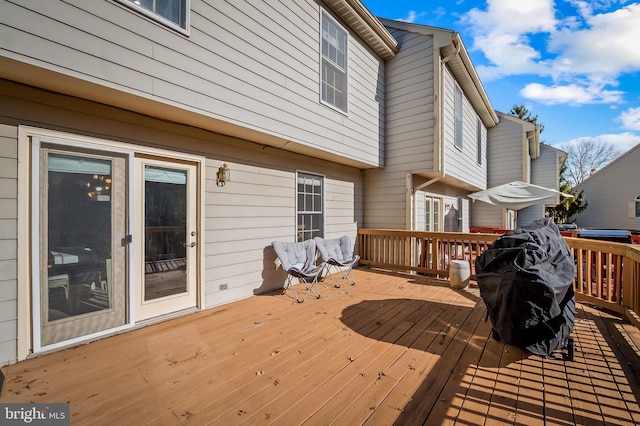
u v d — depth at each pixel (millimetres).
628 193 15727
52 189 2586
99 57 2367
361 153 5816
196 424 1700
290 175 5016
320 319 3426
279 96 4016
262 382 2135
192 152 3594
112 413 1790
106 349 2633
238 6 3453
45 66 2100
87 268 2779
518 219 12680
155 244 3312
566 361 2449
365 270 6336
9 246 2367
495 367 2348
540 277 2445
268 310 3734
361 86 5820
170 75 2820
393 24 6371
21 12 2006
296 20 4309
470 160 8492
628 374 2246
